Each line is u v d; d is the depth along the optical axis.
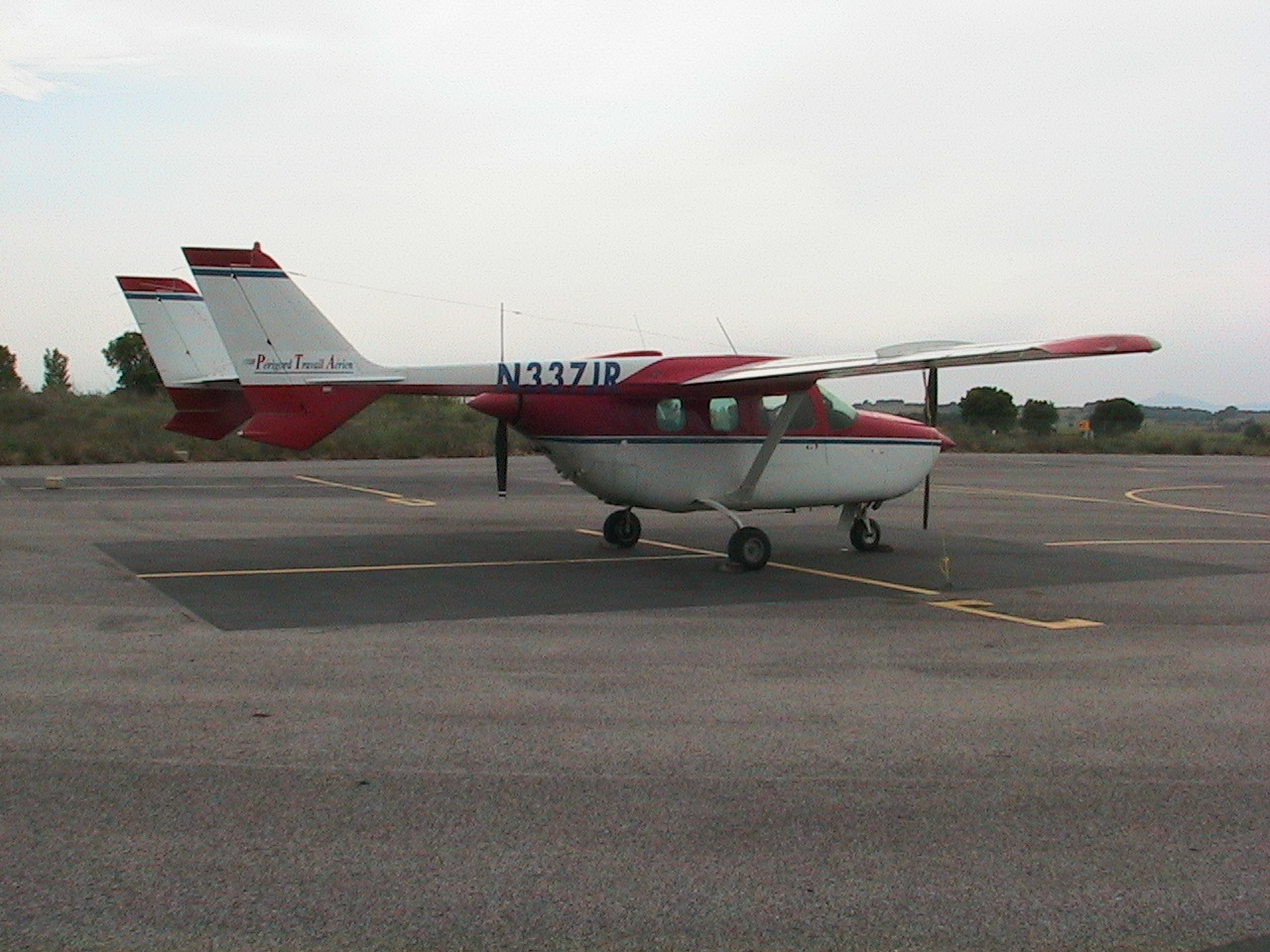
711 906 4.30
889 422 14.50
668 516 19.19
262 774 5.73
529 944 3.99
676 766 5.92
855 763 6.00
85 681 7.51
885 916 4.23
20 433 36.97
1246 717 6.95
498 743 6.27
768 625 9.81
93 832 4.96
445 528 17.11
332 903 4.29
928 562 13.96
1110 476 31.47
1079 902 4.37
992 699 7.32
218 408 20.72
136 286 20.70
